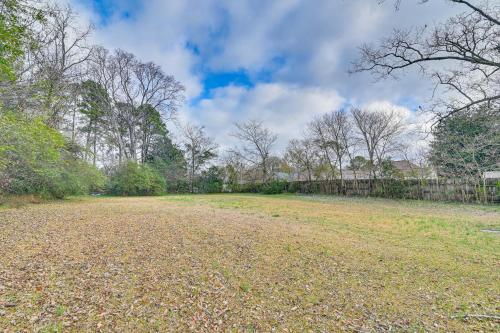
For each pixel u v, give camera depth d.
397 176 20.55
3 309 2.82
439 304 3.45
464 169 8.61
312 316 3.14
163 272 4.10
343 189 23.97
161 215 9.23
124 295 3.34
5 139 7.51
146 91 27.95
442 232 7.57
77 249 4.88
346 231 7.52
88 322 2.74
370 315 3.18
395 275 4.37
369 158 22.64
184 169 30.84
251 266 4.54
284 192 27.67
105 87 25.19
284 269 4.49
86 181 14.77
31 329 2.55
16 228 6.30
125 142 28.92
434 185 18.11
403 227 8.27
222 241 5.86
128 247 5.14
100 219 7.94
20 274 3.67
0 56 5.48
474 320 3.05
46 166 11.53
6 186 10.85
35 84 8.13
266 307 3.31
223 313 3.13
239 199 19.09
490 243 6.34
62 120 13.26
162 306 3.18
